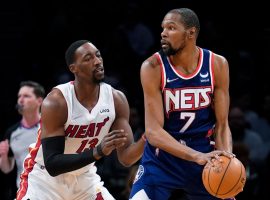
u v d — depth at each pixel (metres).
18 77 28.33
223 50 27.56
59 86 14.14
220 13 29.41
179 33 13.27
